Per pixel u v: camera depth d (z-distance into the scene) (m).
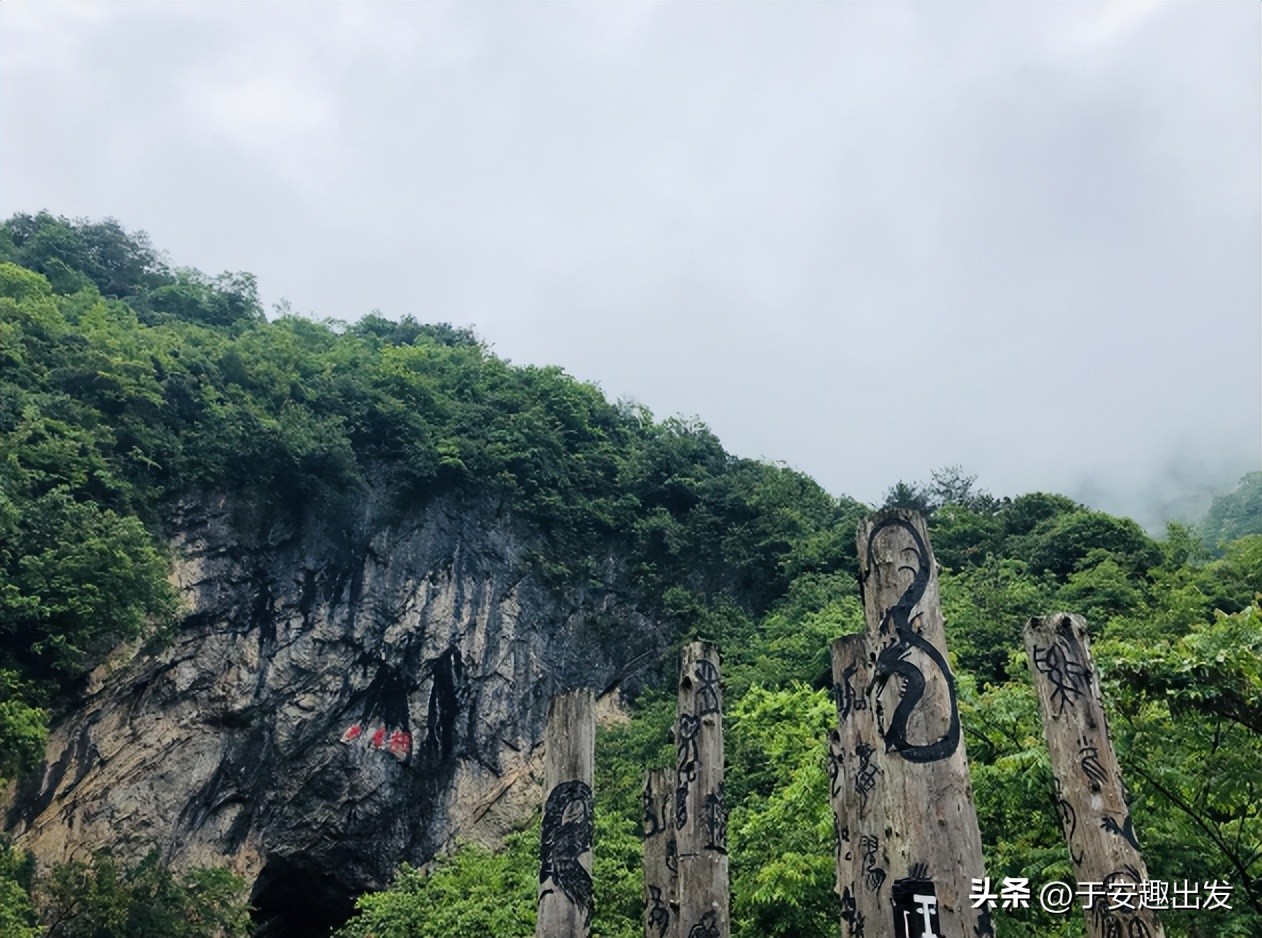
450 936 23.41
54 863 29.14
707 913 10.93
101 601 29.06
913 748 7.66
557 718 11.73
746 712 29.28
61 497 30.73
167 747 34.59
